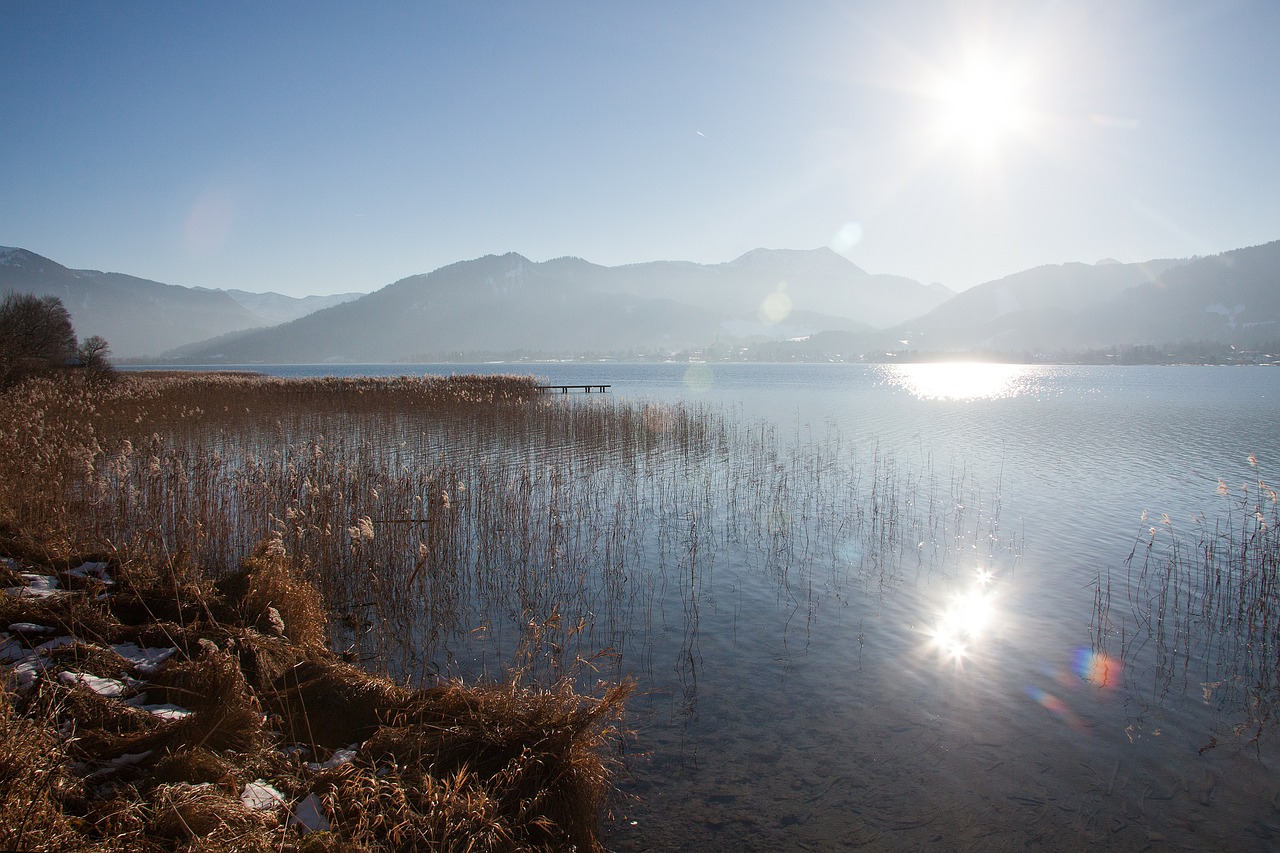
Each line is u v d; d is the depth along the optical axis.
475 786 4.23
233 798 3.65
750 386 78.44
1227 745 5.67
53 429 14.59
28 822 2.93
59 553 7.30
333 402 29.00
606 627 8.06
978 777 5.27
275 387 31.95
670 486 15.93
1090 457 20.94
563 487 15.07
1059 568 10.30
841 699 6.43
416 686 6.45
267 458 16.78
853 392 64.25
